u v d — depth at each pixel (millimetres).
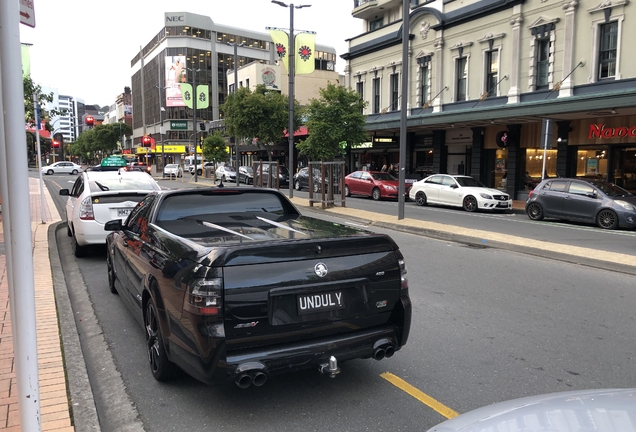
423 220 15305
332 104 23078
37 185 31641
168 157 89562
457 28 24953
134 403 3777
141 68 105188
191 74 86062
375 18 35031
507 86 22562
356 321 3695
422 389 4008
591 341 5125
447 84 25797
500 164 24281
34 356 2529
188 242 3721
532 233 13039
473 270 8469
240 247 3350
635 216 13688
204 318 3207
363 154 33250
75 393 3801
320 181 18375
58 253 9180
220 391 3969
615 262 8602
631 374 4320
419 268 8602
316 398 3850
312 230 4180
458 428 1979
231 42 90812
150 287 4000
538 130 21953
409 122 24656
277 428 3406
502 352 4809
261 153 45062
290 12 21656
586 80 19484
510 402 2168
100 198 8641
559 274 8219
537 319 5832
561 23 20203
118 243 5781
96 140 97938
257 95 29234
